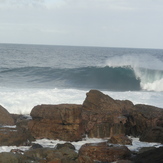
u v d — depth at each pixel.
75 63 66.44
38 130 17.72
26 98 24.73
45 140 17.31
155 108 19.91
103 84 39.69
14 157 11.64
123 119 18.69
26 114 22.36
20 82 37.09
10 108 22.95
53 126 17.72
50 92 26.77
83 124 18.11
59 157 13.11
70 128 17.66
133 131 18.91
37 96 25.36
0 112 19.03
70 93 26.80
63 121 17.73
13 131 16.16
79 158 13.20
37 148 14.67
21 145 15.95
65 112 17.77
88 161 13.07
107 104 19.39
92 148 14.34
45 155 13.74
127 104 20.53
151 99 26.81
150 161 12.77
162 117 18.78
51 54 103.44
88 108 19.05
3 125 18.14
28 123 18.14
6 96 24.91
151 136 17.22
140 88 38.16
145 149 14.73
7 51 115.31
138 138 18.23
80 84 39.12
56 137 17.45
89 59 81.31
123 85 39.16
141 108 19.95
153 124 18.45
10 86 32.62
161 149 13.50
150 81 39.12
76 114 17.86
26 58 76.81
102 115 18.42
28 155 13.65
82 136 17.89
